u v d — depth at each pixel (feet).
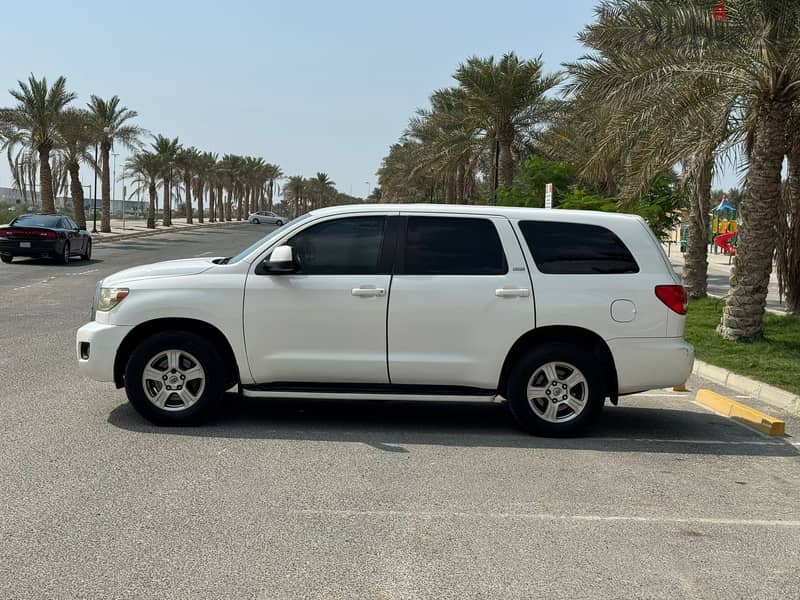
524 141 109.91
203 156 284.61
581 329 23.31
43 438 21.81
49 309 51.90
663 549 15.29
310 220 23.61
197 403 23.21
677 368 23.35
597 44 54.95
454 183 177.88
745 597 13.26
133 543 14.76
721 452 22.84
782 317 52.54
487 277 23.15
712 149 45.80
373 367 23.06
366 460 20.65
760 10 41.37
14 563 13.78
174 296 23.11
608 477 19.89
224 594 12.80
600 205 72.64
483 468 20.26
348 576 13.60
